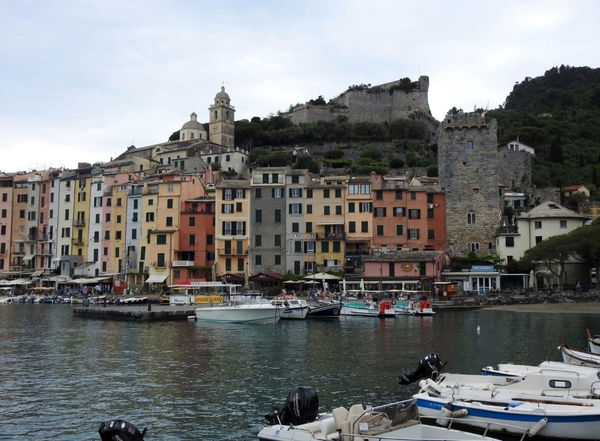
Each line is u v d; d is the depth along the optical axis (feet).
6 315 260.62
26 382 107.24
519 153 469.98
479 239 345.51
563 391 80.38
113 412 86.74
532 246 335.88
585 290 306.96
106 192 396.78
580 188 458.91
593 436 68.85
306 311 239.71
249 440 74.13
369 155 566.36
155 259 354.54
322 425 59.93
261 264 344.90
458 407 74.95
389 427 59.67
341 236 338.95
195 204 364.17
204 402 92.38
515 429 71.41
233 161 532.32
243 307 224.33
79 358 134.62
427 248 342.64
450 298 292.40
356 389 100.63
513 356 133.08
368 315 247.29
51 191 417.08
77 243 400.88
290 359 132.57
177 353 142.31
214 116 645.92
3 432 77.46
